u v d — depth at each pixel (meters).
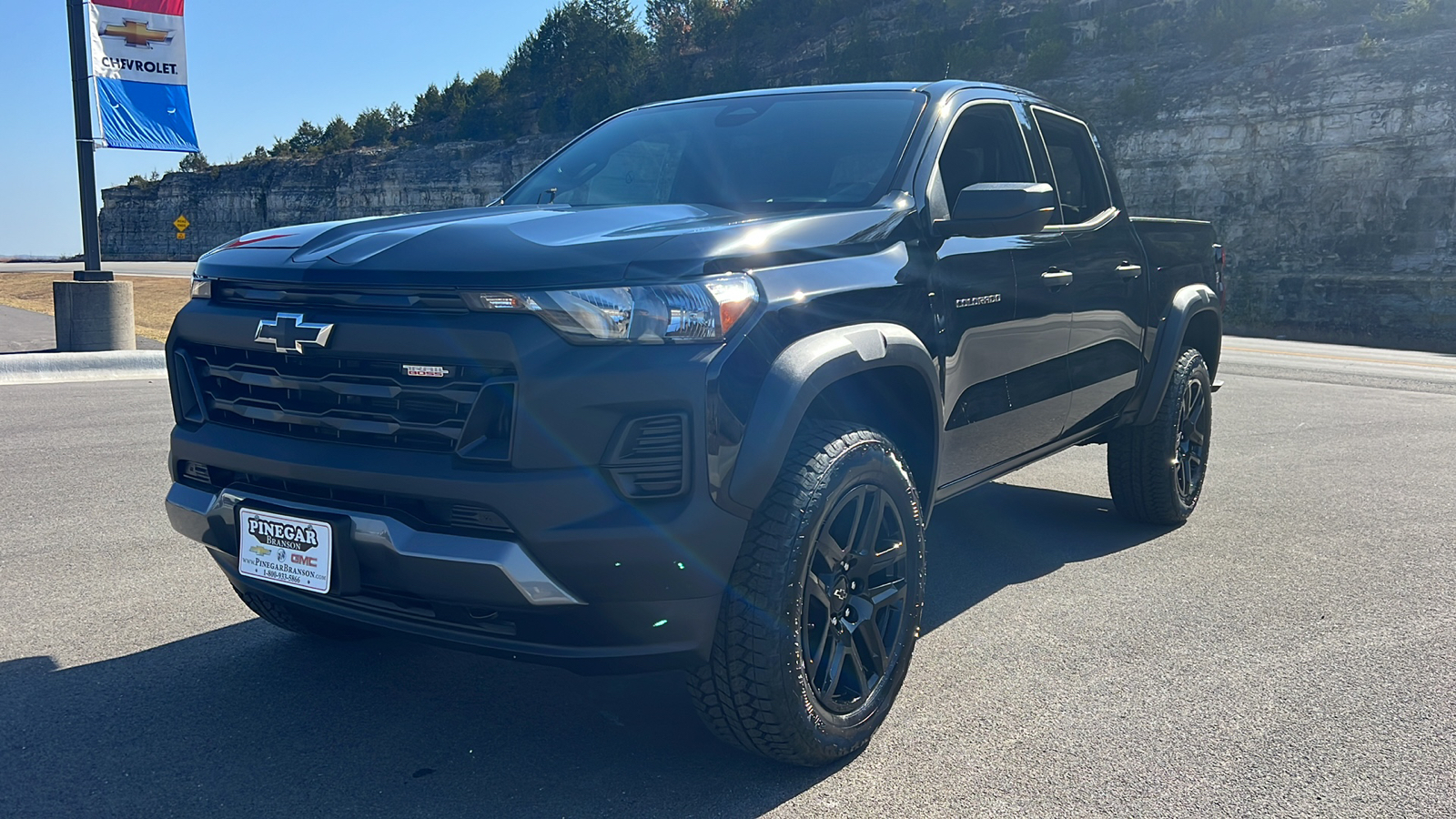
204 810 2.34
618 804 2.38
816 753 2.49
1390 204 49.03
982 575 4.21
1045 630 3.55
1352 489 5.86
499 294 2.20
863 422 2.94
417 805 2.37
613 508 2.18
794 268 2.53
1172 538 4.80
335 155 104.25
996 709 2.91
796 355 2.40
